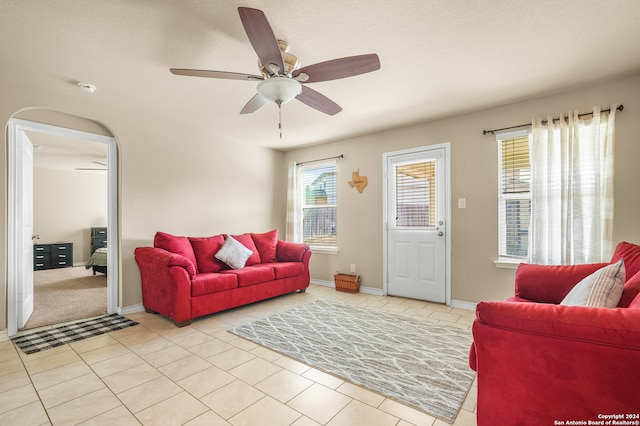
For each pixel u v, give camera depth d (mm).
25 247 3154
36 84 2861
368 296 4363
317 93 2338
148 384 2031
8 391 1948
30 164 3342
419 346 2617
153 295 3408
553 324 1148
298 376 2135
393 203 4352
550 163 3094
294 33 2096
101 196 8039
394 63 2516
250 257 4320
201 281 3266
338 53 2346
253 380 2080
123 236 3537
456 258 3799
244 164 4992
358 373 2164
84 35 2107
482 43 2234
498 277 3508
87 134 3361
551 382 1176
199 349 2582
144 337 2844
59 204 7453
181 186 4109
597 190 2846
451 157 3838
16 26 1996
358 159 4707
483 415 1325
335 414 1716
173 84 2887
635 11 1878
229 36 2133
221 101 3299
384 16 1931
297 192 5430
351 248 4781
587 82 2865
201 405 1801
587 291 1542
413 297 4164
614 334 1050
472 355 1652
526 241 3393
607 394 1082
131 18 1934
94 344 2682
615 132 2828
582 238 2902
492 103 3387
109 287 3545
